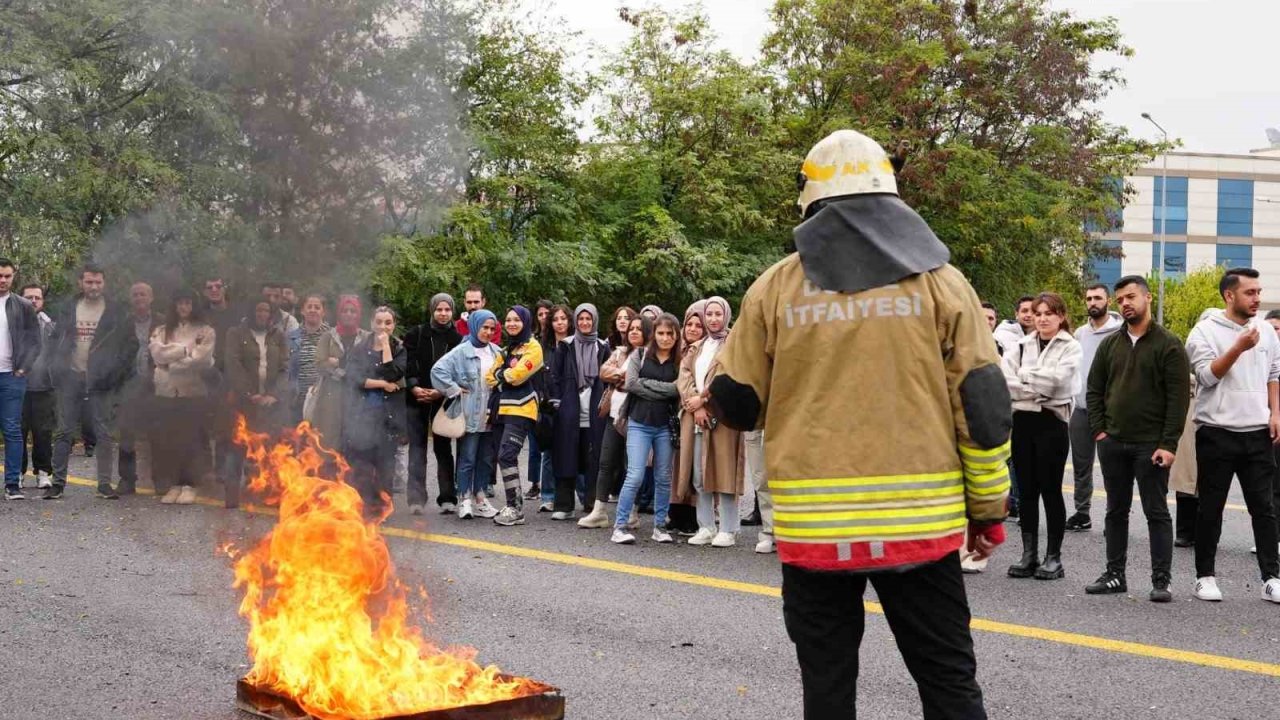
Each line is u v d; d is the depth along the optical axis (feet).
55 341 33.45
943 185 88.89
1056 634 19.79
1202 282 241.76
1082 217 100.27
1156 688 16.74
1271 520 23.16
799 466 10.30
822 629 10.58
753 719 14.84
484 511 31.58
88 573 22.63
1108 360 23.54
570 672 16.79
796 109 95.81
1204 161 325.62
